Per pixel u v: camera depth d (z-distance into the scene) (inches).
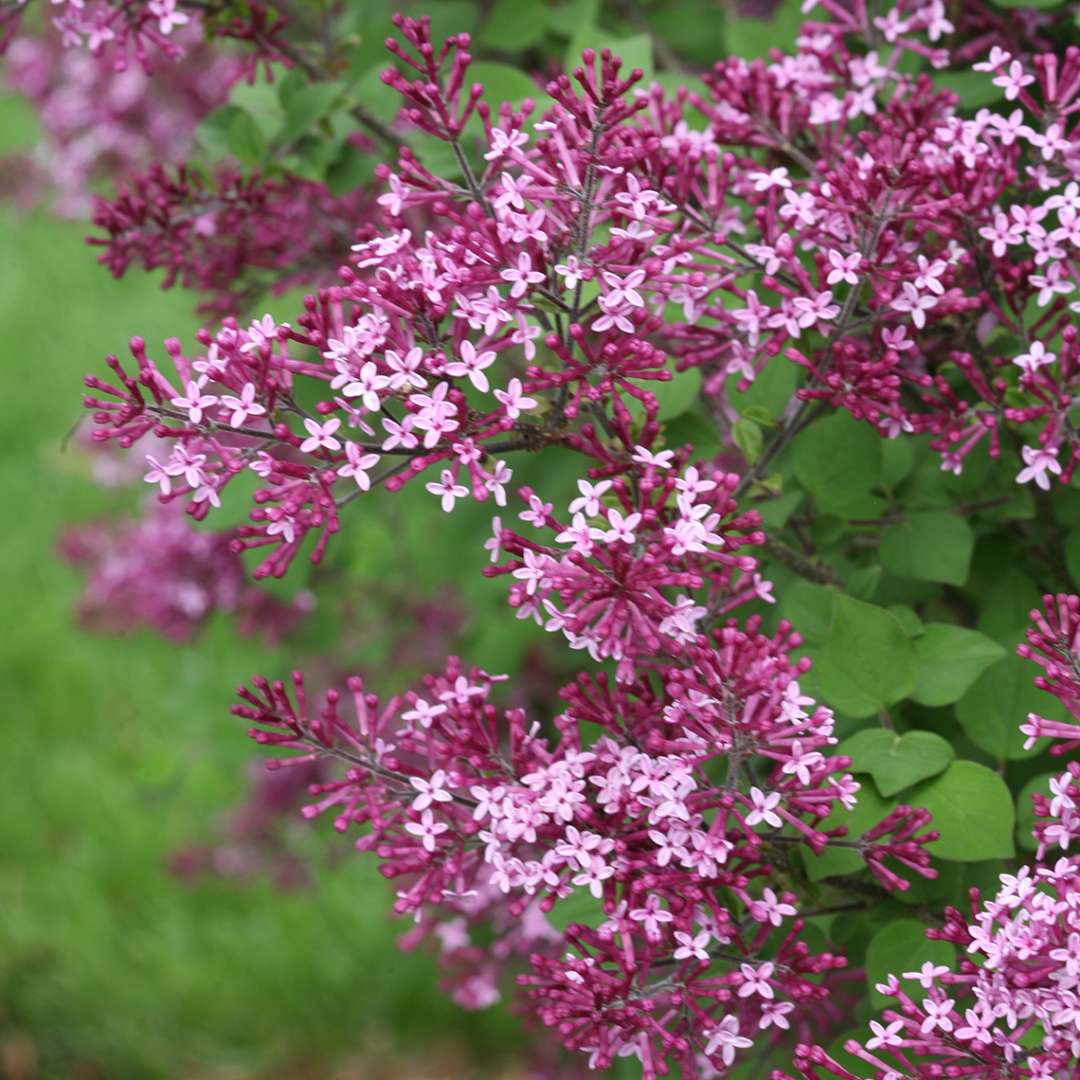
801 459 50.1
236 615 68.7
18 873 98.0
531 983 46.3
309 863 81.7
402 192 47.0
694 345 48.3
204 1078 86.7
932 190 48.1
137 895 95.3
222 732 79.6
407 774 46.8
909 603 52.2
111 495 122.4
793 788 46.0
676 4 59.8
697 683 45.6
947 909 45.6
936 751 46.8
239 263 54.7
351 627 70.6
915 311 47.1
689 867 45.6
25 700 108.3
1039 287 47.6
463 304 45.6
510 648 65.8
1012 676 49.0
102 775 101.7
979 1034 44.6
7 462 130.4
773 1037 49.3
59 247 157.6
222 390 48.8
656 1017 47.8
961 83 51.8
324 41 54.7
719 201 48.3
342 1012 88.7
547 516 45.8
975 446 50.5
